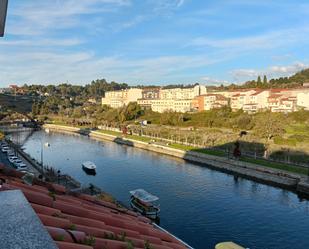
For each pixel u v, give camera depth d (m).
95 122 177.62
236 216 50.56
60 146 120.00
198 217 50.31
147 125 156.38
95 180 72.56
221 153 93.00
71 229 6.36
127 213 12.61
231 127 127.31
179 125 146.12
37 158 96.00
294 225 47.16
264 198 59.25
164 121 155.00
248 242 42.22
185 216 50.72
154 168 84.69
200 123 140.12
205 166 87.62
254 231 45.34
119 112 179.62
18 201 4.61
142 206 51.19
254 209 53.53
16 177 9.85
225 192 62.91
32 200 7.30
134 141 125.88
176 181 71.38
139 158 98.88
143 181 71.50
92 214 8.48
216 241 42.47
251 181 71.88
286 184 66.00
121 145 126.00
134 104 186.12
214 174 78.19
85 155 102.94
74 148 116.25
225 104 185.62
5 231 3.65
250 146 93.56
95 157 99.75
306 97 158.12
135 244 7.54
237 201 57.47
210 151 96.94
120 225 9.02
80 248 5.19
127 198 59.88
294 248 40.69
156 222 48.53
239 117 124.38
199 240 42.88
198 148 103.00
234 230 45.62
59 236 5.44
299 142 90.75
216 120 135.12
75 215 7.96
